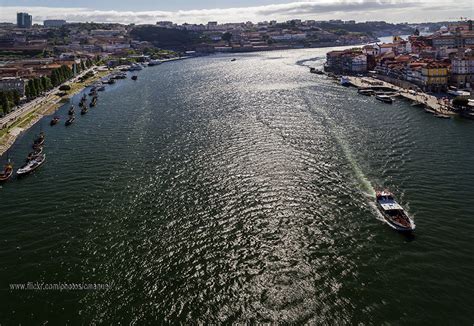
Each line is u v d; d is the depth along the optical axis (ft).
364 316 223.71
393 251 278.46
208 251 286.25
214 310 232.32
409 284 246.47
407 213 326.65
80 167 460.55
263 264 270.26
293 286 248.93
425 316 222.07
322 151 478.18
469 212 325.01
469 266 260.83
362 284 247.91
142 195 378.12
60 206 362.74
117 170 445.37
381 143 501.97
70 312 234.38
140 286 253.44
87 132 618.44
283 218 326.24
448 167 417.49
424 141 505.66
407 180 388.37
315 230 307.37
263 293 244.01
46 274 268.41
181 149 510.99
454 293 238.07
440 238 291.38
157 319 227.40
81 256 285.84
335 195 361.92
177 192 382.01
